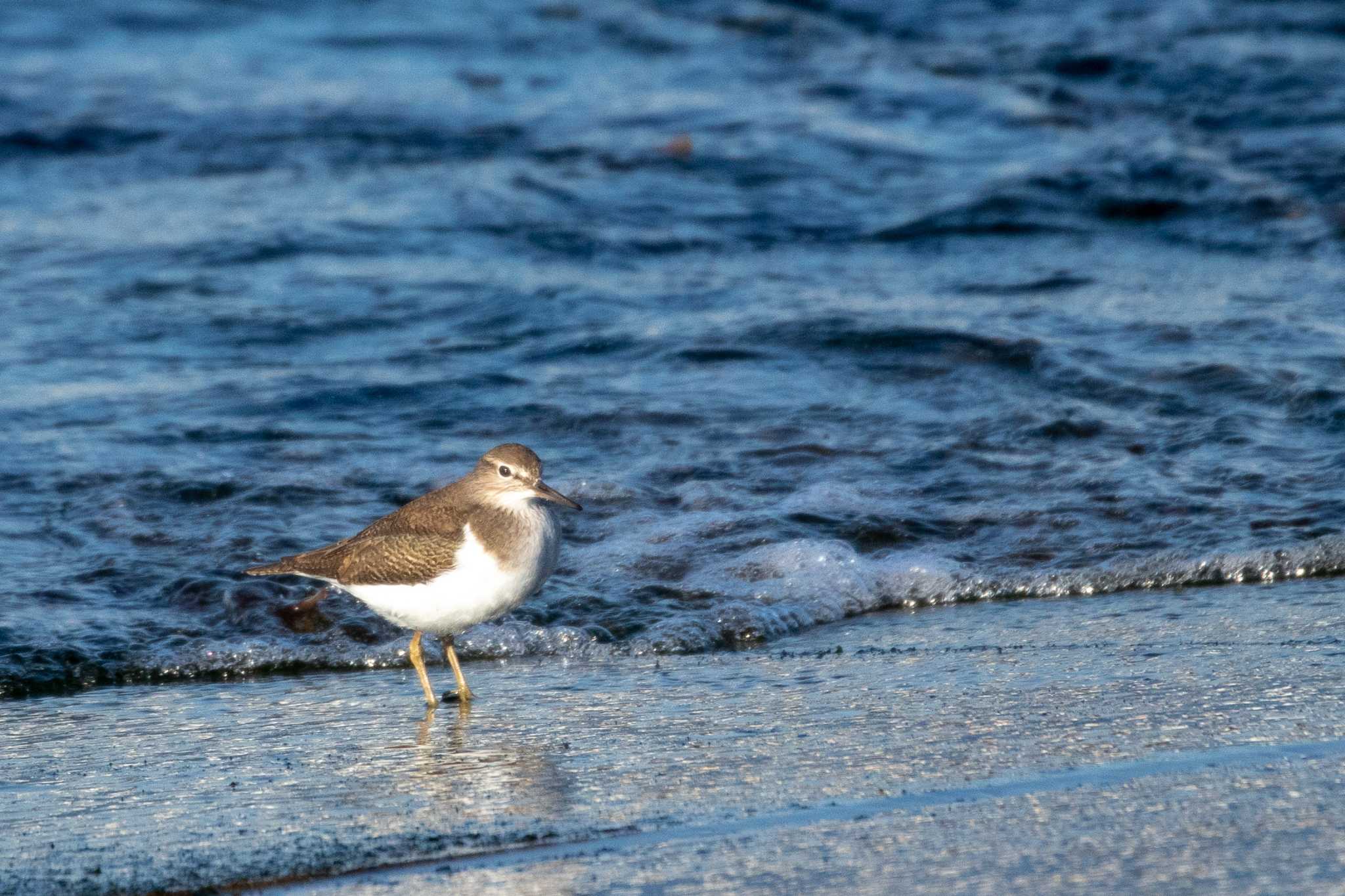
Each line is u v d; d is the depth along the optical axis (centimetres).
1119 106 2556
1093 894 581
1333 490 1306
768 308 1830
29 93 2728
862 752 783
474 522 965
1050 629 1055
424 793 761
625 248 2088
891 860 627
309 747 859
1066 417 1490
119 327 1794
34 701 988
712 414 1534
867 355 1681
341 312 1844
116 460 1426
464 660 1070
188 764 830
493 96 2766
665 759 795
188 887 643
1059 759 751
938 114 2614
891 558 1220
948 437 1466
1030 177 2269
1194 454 1400
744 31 3089
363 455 1451
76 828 724
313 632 1108
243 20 3234
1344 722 786
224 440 1483
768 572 1194
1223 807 666
